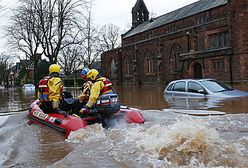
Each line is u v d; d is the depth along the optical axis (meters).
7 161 4.96
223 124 6.69
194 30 34.59
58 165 4.29
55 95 8.16
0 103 18.23
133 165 4.02
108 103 7.15
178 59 38.06
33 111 8.96
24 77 88.56
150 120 7.71
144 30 53.38
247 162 3.90
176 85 13.30
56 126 7.13
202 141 4.38
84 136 6.09
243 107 9.41
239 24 28.19
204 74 31.95
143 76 45.88
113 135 5.79
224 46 30.91
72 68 69.00
